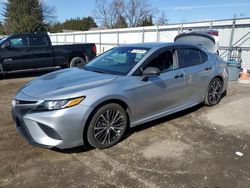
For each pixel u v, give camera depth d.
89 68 4.83
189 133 4.58
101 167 3.49
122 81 4.09
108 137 3.98
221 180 3.22
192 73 5.17
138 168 3.47
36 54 10.68
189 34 9.84
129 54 4.76
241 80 9.14
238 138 4.40
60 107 3.50
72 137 3.61
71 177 3.28
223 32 13.26
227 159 3.71
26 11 56.16
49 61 11.05
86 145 4.04
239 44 12.66
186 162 3.62
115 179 3.23
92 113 3.76
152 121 5.09
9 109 5.98
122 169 3.45
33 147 4.02
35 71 12.32
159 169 3.45
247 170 3.43
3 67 10.05
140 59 4.48
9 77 10.73
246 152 3.91
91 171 3.40
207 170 3.43
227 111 5.73
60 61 11.38
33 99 3.62
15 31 49.56
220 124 5.01
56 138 3.56
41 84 4.07
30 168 3.47
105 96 3.79
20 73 11.77
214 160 3.68
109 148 4.02
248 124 5.01
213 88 5.93
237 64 9.30
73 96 3.57
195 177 3.28
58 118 3.47
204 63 5.57
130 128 4.59
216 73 5.81
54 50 11.12
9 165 3.53
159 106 4.65
